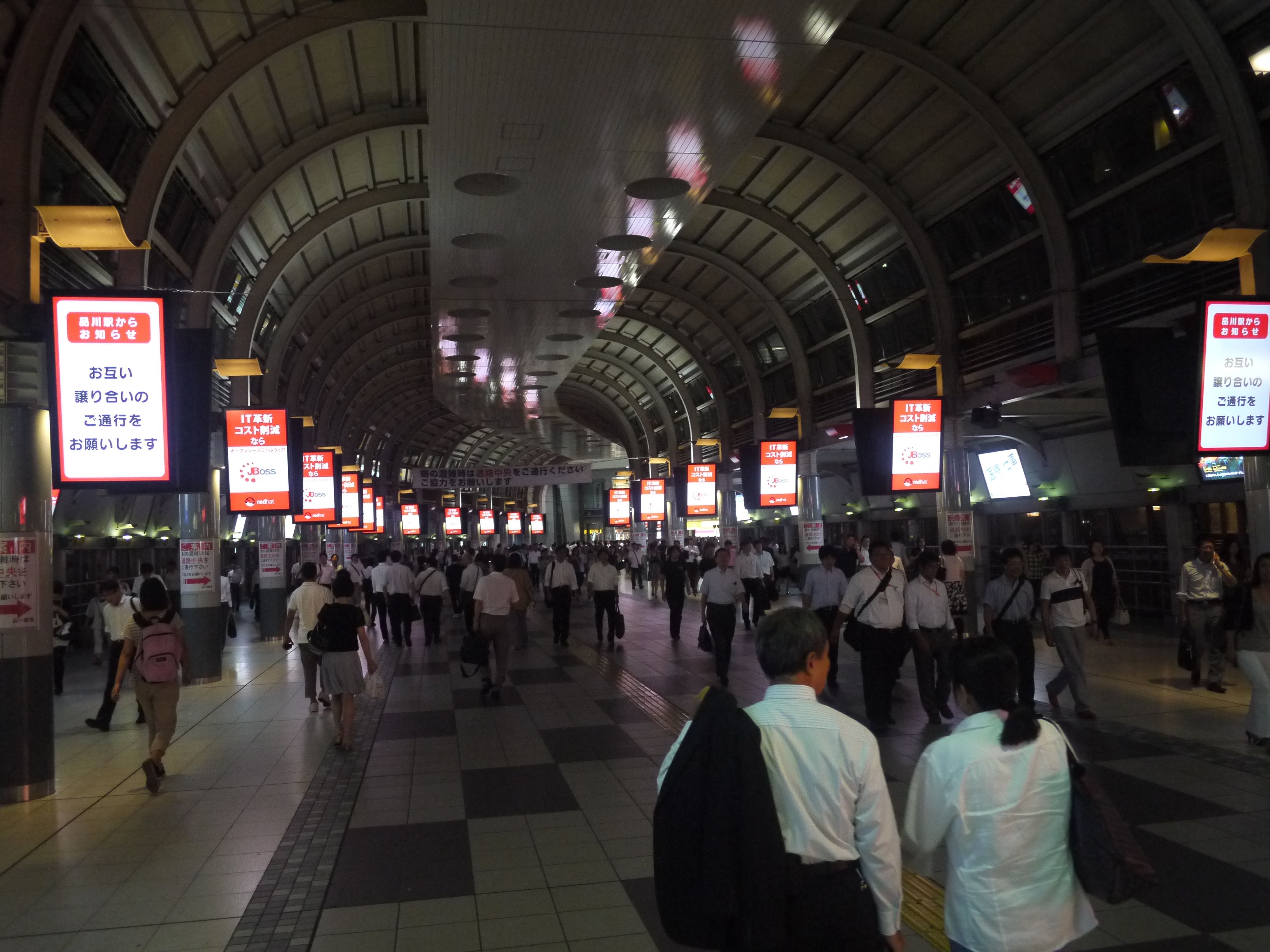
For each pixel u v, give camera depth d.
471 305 20.28
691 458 38.34
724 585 12.32
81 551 20.84
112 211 8.46
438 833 6.64
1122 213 15.38
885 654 9.42
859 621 9.53
